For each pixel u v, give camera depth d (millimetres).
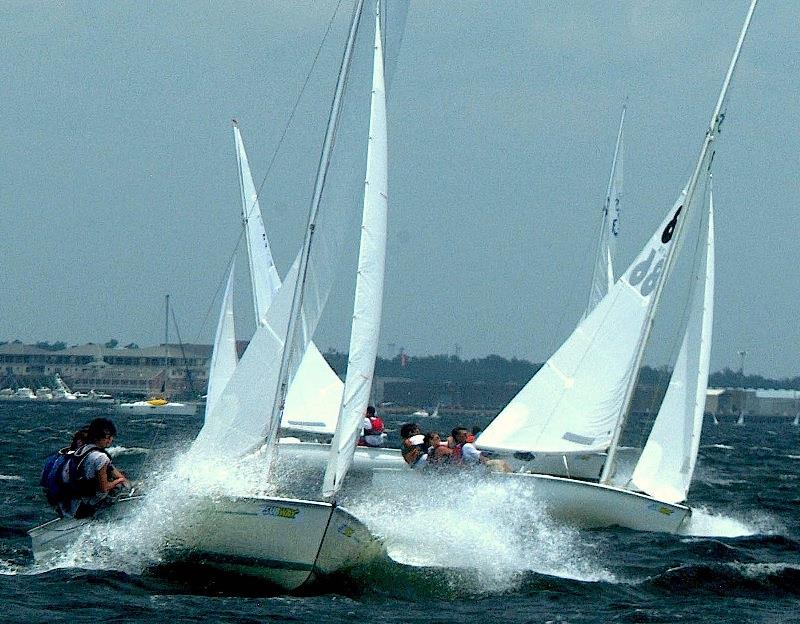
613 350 77688
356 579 49812
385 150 53969
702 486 109438
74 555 50188
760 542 68500
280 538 47281
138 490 50250
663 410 74438
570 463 82500
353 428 51750
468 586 50562
